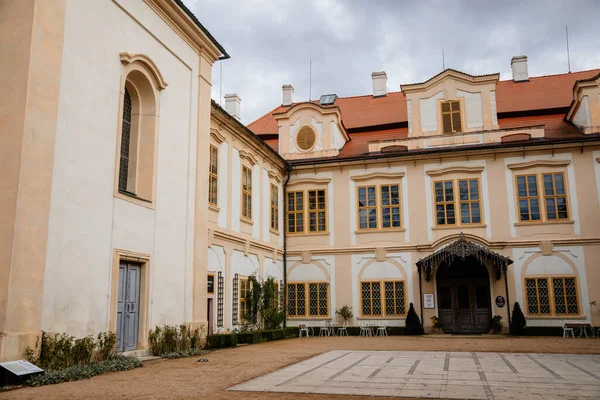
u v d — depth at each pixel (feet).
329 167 95.04
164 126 53.06
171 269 52.70
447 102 94.53
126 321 46.50
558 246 84.07
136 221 47.65
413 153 90.58
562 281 82.99
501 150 87.56
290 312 92.68
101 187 43.37
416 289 87.97
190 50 59.00
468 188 88.84
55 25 39.06
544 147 85.92
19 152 35.45
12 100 36.35
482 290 86.99
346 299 90.58
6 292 33.81
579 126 90.38
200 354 51.26
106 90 44.78
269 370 39.52
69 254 39.29
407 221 90.33
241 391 30.55
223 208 70.69
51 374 33.99
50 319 37.14
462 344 65.10
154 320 49.44
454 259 84.74
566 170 85.35
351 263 91.50
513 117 99.50
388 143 94.99
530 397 28.43
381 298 89.15
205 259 58.70
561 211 84.74
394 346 62.69
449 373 37.78
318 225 94.17
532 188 86.48
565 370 39.37
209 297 65.46
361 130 106.73
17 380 32.42
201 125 59.93
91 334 41.01
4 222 34.76
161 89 52.60
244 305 76.07
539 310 83.05
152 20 51.88
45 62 37.86
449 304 87.86
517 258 85.25
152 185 50.37
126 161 50.57
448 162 90.43
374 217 92.02
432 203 89.81
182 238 55.11
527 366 41.81
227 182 72.33
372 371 38.88
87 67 42.57
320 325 90.74
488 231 86.94
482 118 92.73
